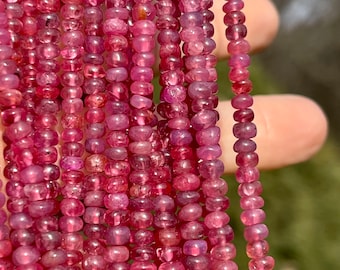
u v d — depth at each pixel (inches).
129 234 3.2
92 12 3.3
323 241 7.5
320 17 12.4
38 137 3.1
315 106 4.8
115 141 3.2
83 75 3.3
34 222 3.1
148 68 3.3
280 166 4.7
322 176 8.1
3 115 3.1
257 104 4.7
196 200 3.2
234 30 3.4
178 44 3.3
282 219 7.5
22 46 3.2
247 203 3.3
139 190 3.2
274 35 4.9
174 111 3.3
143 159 3.2
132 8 3.3
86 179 3.2
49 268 3.1
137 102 3.2
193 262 3.2
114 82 3.2
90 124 3.3
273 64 12.0
